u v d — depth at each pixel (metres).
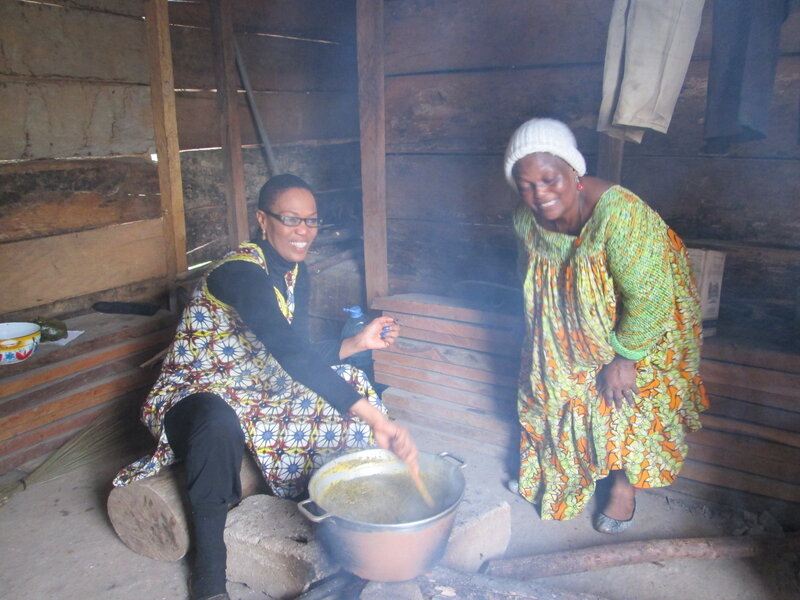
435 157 3.29
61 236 3.51
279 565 2.10
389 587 1.81
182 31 4.00
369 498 2.00
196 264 4.26
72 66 3.46
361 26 3.22
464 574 2.00
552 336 2.40
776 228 2.65
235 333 2.32
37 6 3.28
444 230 3.37
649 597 2.17
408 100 3.29
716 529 2.52
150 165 3.88
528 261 2.46
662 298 2.13
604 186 2.18
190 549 2.32
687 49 2.21
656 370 2.34
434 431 3.21
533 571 2.23
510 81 3.02
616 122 2.26
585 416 2.46
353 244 4.63
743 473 2.60
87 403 3.27
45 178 3.41
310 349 2.05
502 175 3.15
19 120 3.27
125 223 3.81
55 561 2.41
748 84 2.18
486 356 3.05
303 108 4.80
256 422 2.36
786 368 2.44
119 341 3.44
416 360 3.24
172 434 2.18
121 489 2.36
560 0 2.82
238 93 4.32
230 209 4.38
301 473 2.42
